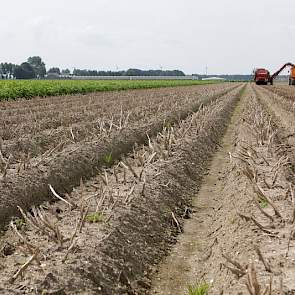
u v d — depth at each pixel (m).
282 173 10.48
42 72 137.38
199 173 13.61
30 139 14.33
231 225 8.13
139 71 165.50
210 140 17.98
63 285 5.95
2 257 7.00
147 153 13.14
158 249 8.27
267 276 5.71
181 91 46.22
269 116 24.39
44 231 7.49
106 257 6.91
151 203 9.43
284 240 6.75
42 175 10.57
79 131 16.17
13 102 27.70
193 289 6.88
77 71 151.25
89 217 7.97
